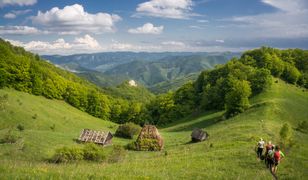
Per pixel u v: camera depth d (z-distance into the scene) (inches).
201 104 5255.9
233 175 1065.5
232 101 3890.3
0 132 2161.7
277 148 1126.4
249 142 1797.5
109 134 2466.8
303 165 1227.9
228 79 4943.4
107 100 6038.4
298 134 2402.8
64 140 2306.8
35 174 780.6
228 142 1898.4
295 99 4569.4
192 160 1402.6
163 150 2196.1
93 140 2369.6
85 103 5590.6
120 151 1765.5
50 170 891.4
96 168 1159.6
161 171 1151.0
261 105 3757.4
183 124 4616.1
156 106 6058.1
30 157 1587.1
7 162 1134.4
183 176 1042.7
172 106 5620.1
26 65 4655.5
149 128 2308.1
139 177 900.0
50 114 3993.6
